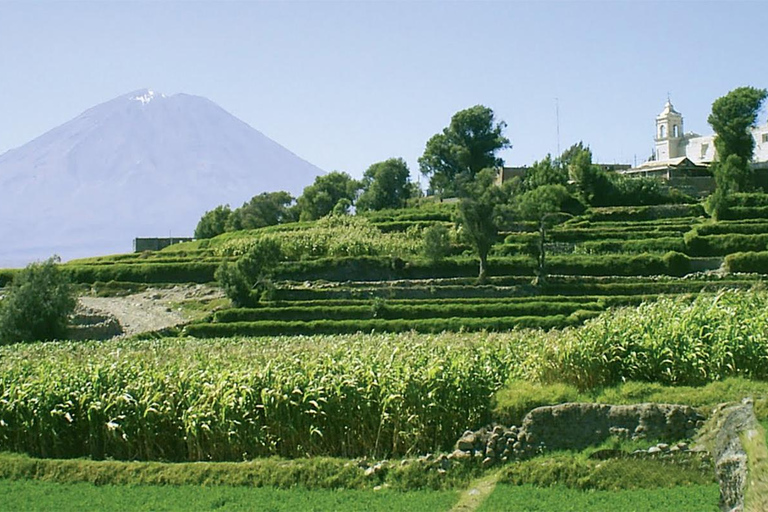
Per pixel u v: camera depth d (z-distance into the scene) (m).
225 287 86.38
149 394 26.44
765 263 94.88
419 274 101.31
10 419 27.39
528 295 86.19
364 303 82.62
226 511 21.02
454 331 70.44
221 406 25.45
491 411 24.58
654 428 22.12
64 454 27.16
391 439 25.30
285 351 34.09
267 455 25.41
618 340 26.98
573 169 142.62
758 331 27.09
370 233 117.88
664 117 193.00
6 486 23.92
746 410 21.03
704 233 108.69
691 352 26.58
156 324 82.44
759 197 122.19
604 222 121.50
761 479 17.11
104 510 21.58
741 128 146.00
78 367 29.67
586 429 22.52
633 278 90.00
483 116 176.00
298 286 93.62
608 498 19.92
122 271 107.94
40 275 73.75
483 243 94.50
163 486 23.41
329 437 25.50
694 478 20.38
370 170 179.50
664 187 141.75
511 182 135.00
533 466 21.58
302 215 168.12
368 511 20.45
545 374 27.20
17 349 53.56
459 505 20.33
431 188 176.12
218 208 185.38
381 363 26.78
